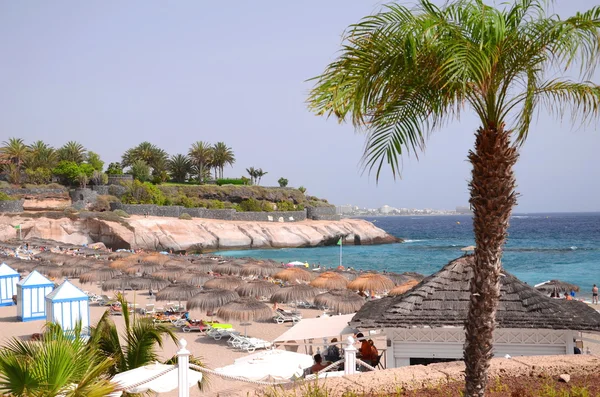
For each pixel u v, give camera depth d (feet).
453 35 15.06
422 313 31.99
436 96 17.11
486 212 16.06
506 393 18.38
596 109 16.76
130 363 32.45
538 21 15.69
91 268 111.96
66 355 21.26
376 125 18.15
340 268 121.19
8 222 229.45
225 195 343.46
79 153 320.09
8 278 98.89
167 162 368.48
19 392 20.34
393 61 15.44
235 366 35.88
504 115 16.38
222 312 69.56
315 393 17.29
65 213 238.68
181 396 20.21
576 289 89.40
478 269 16.30
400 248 306.14
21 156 290.35
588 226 609.83
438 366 20.79
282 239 295.07
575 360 20.97
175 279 104.68
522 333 31.19
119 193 284.20
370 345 41.06
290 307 94.84
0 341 67.62
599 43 15.40
